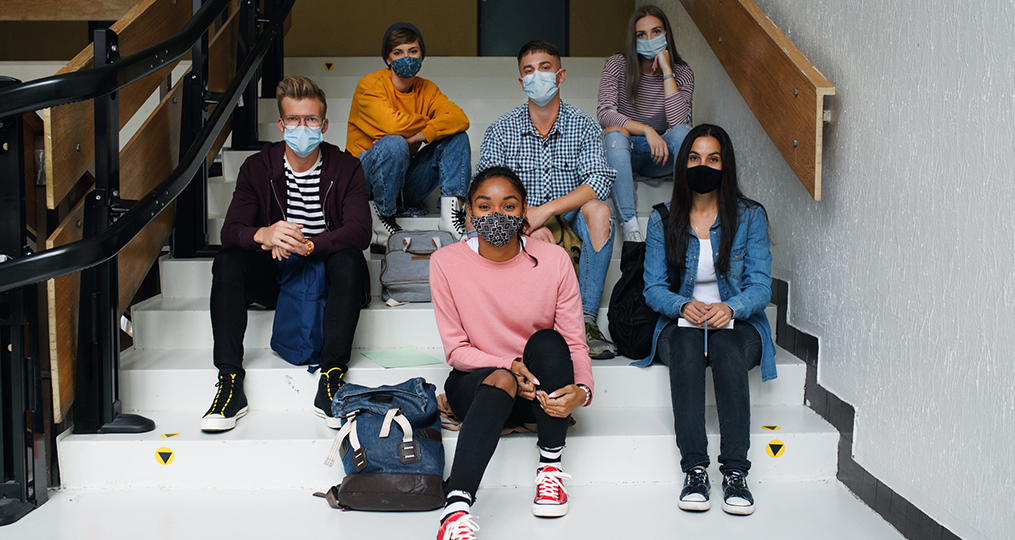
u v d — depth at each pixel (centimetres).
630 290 231
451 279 194
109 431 200
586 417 218
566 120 256
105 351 200
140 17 213
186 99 253
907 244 176
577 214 253
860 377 198
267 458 197
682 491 189
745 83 256
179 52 191
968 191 152
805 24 230
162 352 239
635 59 301
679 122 295
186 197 265
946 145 160
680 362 198
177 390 220
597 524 179
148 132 227
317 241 214
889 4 181
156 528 174
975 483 151
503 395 173
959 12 154
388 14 501
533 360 182
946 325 161
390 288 251
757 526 179
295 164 228
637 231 269
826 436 207
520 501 191
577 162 255
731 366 195
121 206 188
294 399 221
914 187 172
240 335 216
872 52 190
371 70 401
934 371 165
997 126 142
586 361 195
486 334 195
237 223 220
